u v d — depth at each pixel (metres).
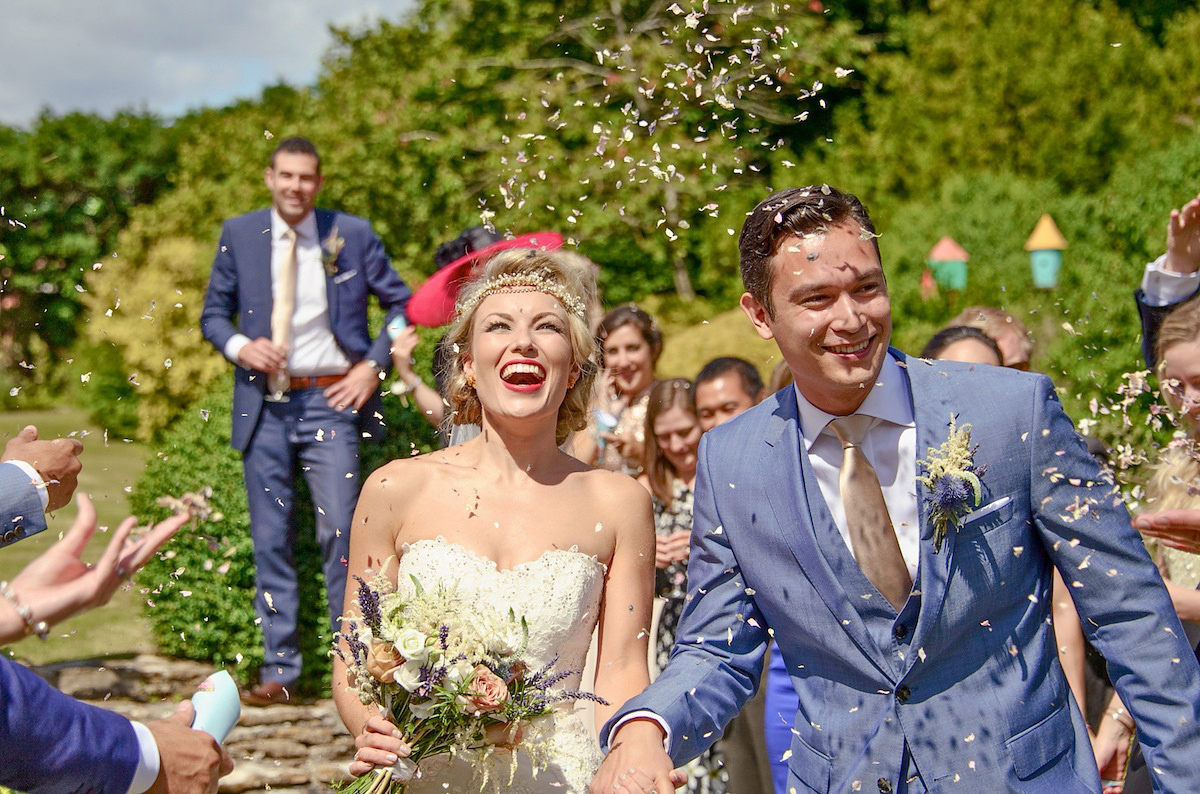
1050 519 2.34
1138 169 10.16
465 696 2.39
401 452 5.66
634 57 12.29
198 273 10.96
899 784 2.32
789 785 2.51
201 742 1.99
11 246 15.48
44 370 13.05
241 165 12.55
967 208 11.31
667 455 4.24
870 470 2.41
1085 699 3.48
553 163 11.38
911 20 14.82
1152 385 3.18
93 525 1.97
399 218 11.89
